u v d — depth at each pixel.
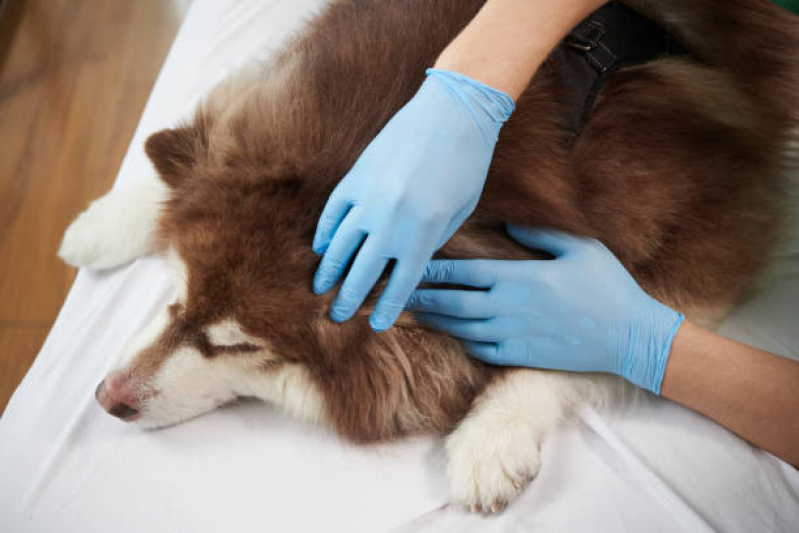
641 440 1.24
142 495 1.20
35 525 1.17
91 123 2.51
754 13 1.40
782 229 1.39
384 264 1.07
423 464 1.24
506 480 1.15
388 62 1.17
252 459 1.24
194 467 1.23
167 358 1.17
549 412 1.25
